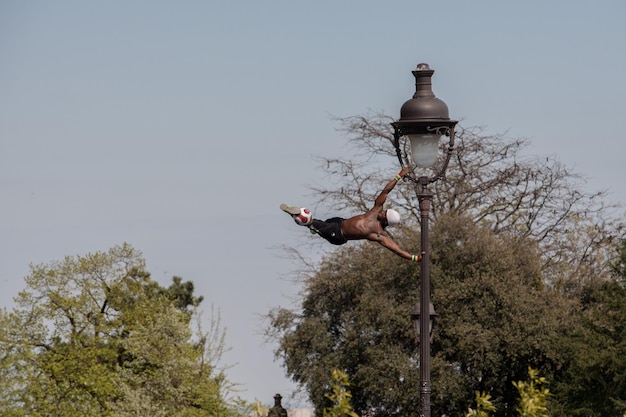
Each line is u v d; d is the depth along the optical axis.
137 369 91.81
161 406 85.62
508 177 101.94
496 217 104.88
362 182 103.31
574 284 97.81
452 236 88.44
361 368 88.25
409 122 31.14
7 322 90.50
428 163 31.34
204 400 85.06
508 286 86.44
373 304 88.50
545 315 85.75
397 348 87.56
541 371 86.88
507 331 85.06
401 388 86.69
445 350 86.44
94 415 88.94
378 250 91.94
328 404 92.62
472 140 101.25
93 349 91.06
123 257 96.81
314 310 96.31
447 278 86.94
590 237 104.88
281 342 96.38
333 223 29.34
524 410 22.33
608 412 74.06
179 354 86.06
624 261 80.12
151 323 88.12
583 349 76.00
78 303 92.88
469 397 87.06
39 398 89.12
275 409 97.31
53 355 91.06
